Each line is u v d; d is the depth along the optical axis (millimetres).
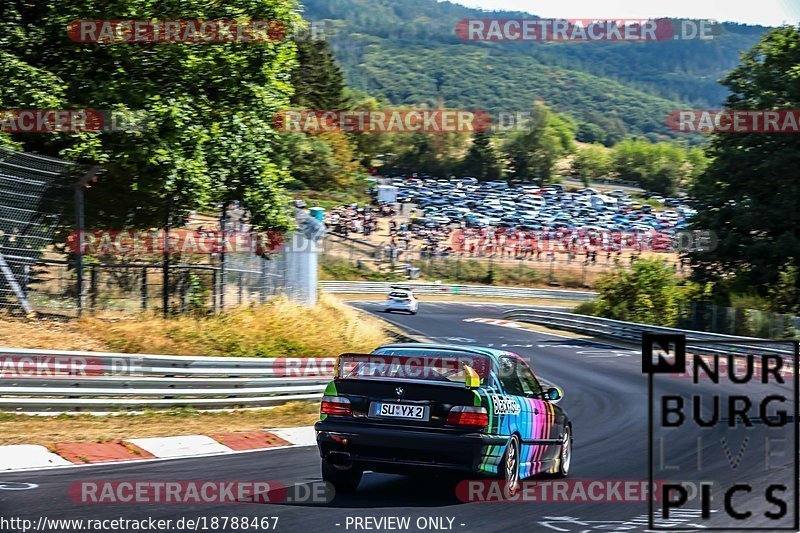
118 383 33281
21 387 30578
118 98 46562
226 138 50344
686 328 89438
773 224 96688
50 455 24562
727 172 100625
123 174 48625
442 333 91875
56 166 42688
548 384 54344
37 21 48438
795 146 96688
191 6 48969
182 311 48500
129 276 48625
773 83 100062
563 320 106062
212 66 49562
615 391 51875
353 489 20844
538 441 22406
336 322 59812
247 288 54719
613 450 30391
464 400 19688
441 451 19391
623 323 92938
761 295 97062
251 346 45938
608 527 17688
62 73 48156
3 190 41531
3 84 45219
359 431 19812
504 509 19031
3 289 41562
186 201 50094
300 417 37562
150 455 26094
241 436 30656
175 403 35594
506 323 113500
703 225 100812
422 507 18844
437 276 177500
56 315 42812
